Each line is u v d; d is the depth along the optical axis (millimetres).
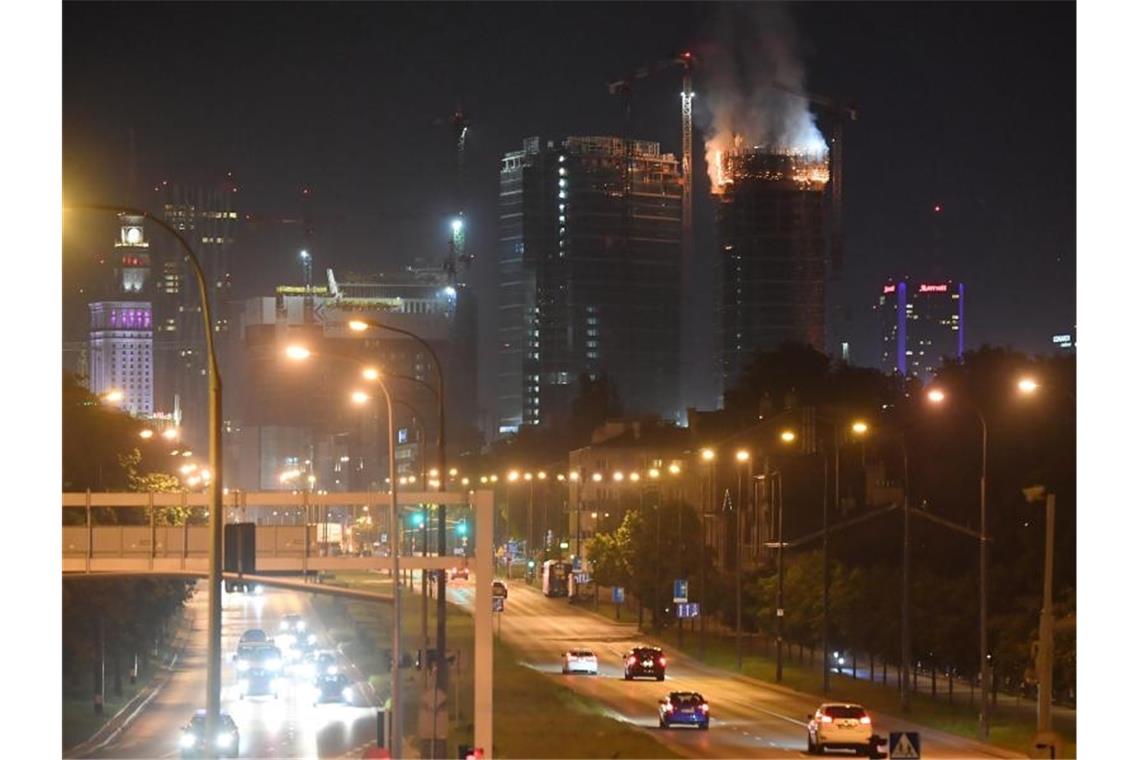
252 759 100688
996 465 160750
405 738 109188
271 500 85188
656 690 157125
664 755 98562
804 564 178125
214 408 58312
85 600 125500
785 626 173125
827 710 102188
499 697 131000
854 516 176875
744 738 114625
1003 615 127000
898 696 143875
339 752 105062
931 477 185500
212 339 58281
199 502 83688
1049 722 81250
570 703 127500
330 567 86188
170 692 156000
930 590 143125
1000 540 146625
